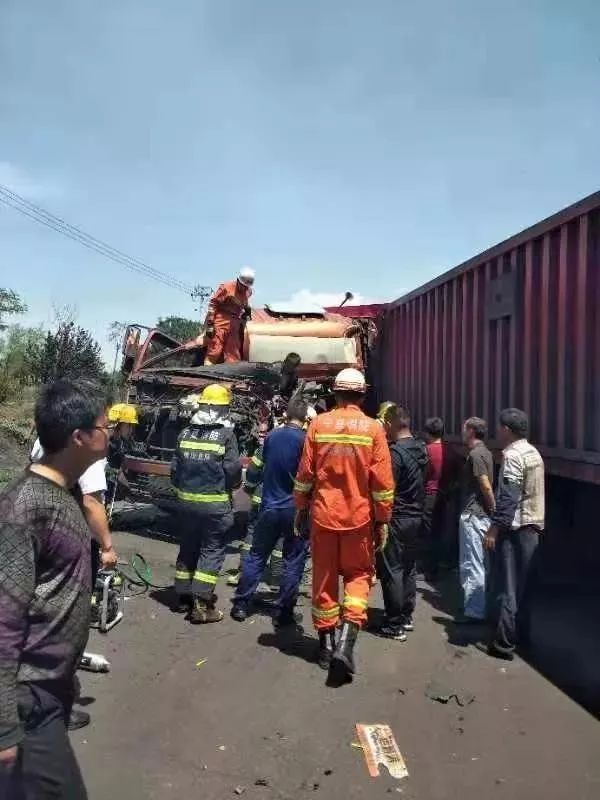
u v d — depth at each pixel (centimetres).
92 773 361
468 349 805
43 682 222
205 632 583
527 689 477
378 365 1203
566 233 564
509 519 525
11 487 227
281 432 602
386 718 433
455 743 402
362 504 507
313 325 1120
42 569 222
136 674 493
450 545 818
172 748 390
